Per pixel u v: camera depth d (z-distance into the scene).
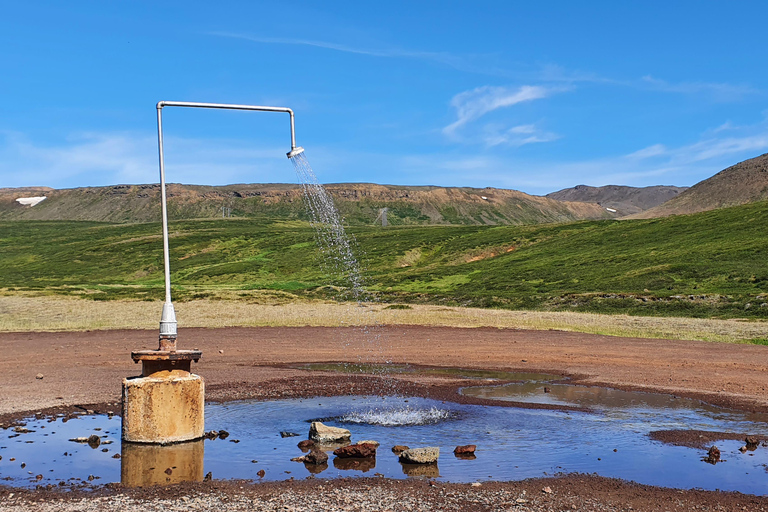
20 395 13.68
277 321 34.59
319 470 8.66
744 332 31.30
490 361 20.59
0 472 8.45
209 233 148.62
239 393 14.23
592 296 55.25
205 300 46.12
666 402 13.55
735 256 70.56
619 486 7.95
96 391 14.19
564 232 115.88
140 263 120.50
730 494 7.70
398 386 15.40
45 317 36.25
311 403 13.23
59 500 7.29
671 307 49.25
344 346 24.56
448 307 47.28
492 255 108.81
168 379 10.00
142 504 7.17
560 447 9.84
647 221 108.56
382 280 86.31
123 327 31.62
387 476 8.39
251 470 8.65
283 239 134.75
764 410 12.70
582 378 17.06
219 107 10.77
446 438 10.42
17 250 142.50
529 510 7.09
